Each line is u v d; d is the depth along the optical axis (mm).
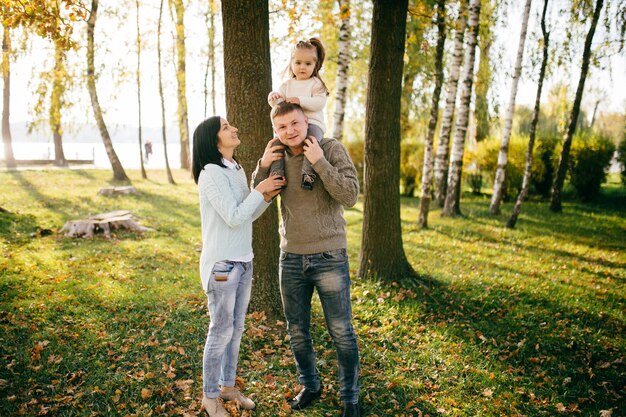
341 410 3125
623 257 8391
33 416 2889
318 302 5156
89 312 4539
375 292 5598
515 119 20406
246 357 3799
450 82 12250
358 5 12555
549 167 16141
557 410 3324
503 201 16891
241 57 4090
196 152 2828
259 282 4504
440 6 7902
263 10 4094
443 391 3459
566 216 13031
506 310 5250
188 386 3318
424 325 4723
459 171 12547
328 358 3850
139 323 4316
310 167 2691
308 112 3021
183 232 9500
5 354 3586
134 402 3100
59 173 18938
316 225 2777
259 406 3146
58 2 5305
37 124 15453
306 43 3307
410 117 17484
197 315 4582
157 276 6113
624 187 15867
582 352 4258
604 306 5496
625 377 3826
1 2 4926
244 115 4172
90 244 7793
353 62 14219
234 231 2807
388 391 3410
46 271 5922
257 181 2947
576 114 13250
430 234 10125
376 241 5996
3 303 4574
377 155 5828
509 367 3916
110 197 13258
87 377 3346
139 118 19688
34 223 8906
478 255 8219
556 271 7262
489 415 3178
